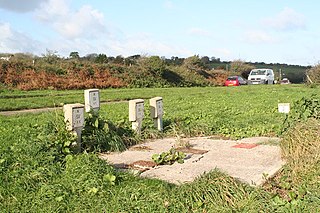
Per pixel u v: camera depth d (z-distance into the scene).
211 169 6.77
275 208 5.09
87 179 5.95
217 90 32.12
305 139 6.98
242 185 5.67
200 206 5.24
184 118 12.77
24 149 7.12
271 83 46.53
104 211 5.25
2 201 5.63
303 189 5.60
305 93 25.70
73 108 7.94
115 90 33.75
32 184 6.01
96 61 45.41
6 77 32.88
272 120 12.44
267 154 8.10
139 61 46.22
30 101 20.75
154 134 10.51
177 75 48.06
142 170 7.06
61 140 7.32
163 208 5.19
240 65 63.22
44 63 38.53
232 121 12.49
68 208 5.40
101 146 8.71
